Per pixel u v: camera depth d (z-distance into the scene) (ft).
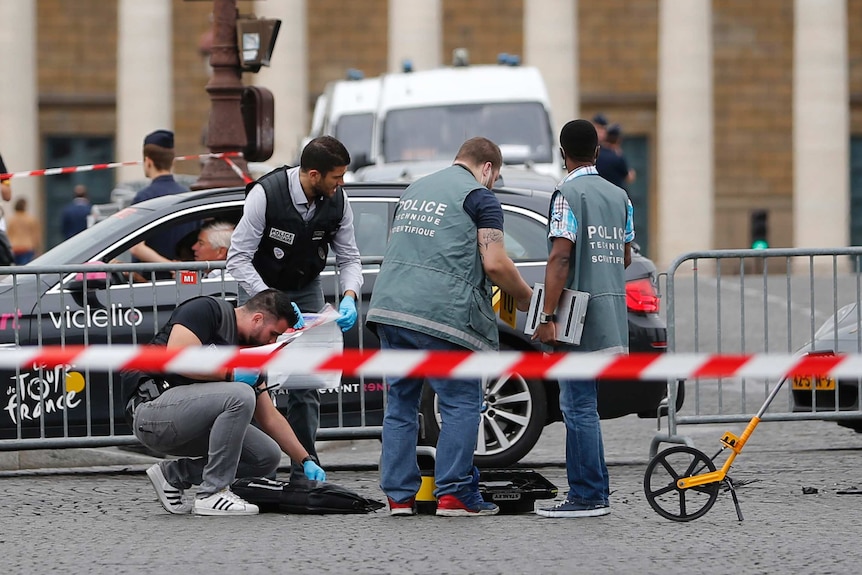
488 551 85.10
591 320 93.45
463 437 95.61
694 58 405.18
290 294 104.53
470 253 94.22
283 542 88.17
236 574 79.87
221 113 158.30
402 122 240.53
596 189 94.12
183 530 92.43
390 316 94.22
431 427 113.80
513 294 94.07
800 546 86.02
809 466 115.44
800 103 406.82
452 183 95.09
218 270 114.42
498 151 96.78
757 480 108.99
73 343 112.78
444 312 93.56
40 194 447.01
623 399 114.11
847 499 101.45
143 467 122.52
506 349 113.80
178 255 120.57
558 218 93.35
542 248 115.44
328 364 82.69
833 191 404.16
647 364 82.43
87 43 448.24
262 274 103.55
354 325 114.42
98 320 113.19
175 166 444.96
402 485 96.27
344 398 114.83
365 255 117.29
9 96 392.47
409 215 95.35
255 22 157.38
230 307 96.53
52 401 113.29
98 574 80.43
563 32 392.27
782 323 216.54
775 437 134.92
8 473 118.21
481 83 244.01
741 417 116.88
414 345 94.22
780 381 93.30
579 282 93.61
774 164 451.53
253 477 100.17
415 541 88.12
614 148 243.60
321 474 100.17
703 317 229.86
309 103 447.42
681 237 406.41
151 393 97.04
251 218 101.96
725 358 81.41
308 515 97.35
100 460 124.77
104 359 82.17
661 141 411.95
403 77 247.50
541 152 238.07
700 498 102.27
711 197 409.08
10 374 112.57
